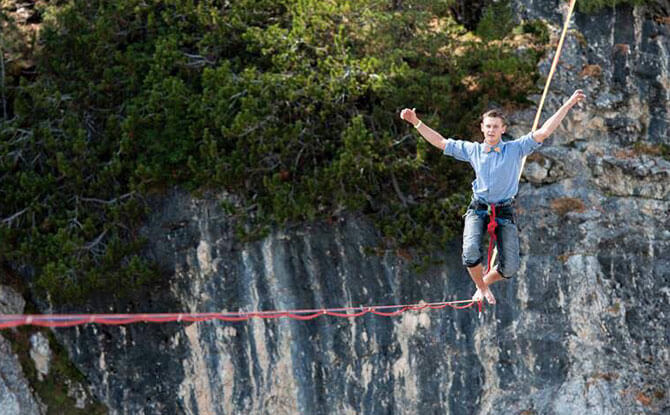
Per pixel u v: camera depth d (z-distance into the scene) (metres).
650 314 50.94
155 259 49.69
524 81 51.66
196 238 49.53
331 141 48.31
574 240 50.97
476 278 23.27
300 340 49.72
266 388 49.91
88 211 48.59
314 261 49.69
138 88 49.69
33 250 47.06
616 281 51.03
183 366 50.22
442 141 22.33
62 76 49.94
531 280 50.41
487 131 21.70
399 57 47.66
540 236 50.88
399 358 49.72
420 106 48.38
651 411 49.53
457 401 49.47
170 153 48.25
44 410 49.78
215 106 47.16
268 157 47.47
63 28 50.59
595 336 50.19
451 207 47.16
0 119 50.09
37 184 47.69
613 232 51.44
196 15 49.62
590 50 53.97
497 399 49.44
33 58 51.19
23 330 50.31
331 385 49.66
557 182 51.75
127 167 48.66
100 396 50.41
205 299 49.94
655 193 52.50
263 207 48.25
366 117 48.19
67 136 48.50
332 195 48.28
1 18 50.97
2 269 50.28
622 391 49.59
